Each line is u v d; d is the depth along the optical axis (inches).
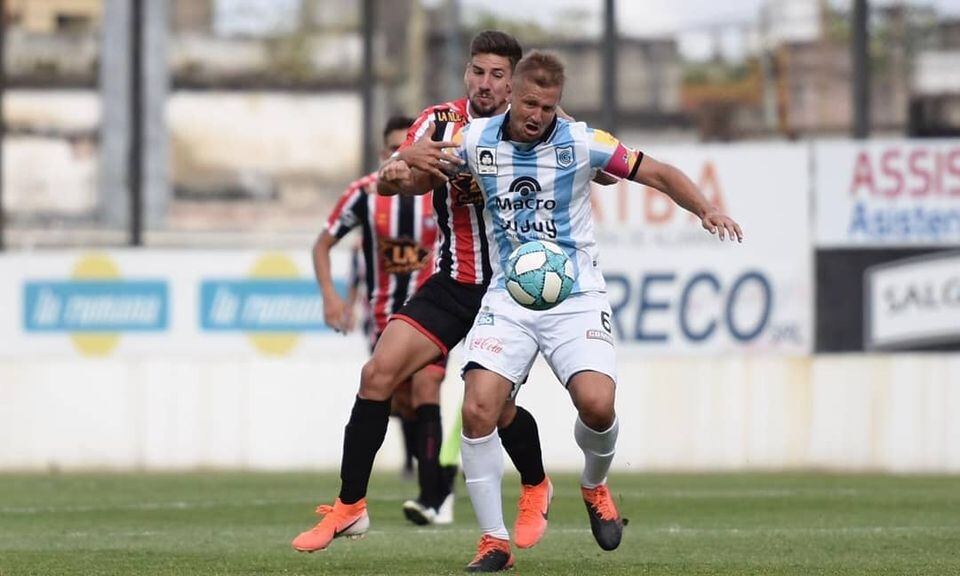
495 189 767.1
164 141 2116.1
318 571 778.8
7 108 2117.4
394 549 912.9
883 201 1700.3
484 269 800.9
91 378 1787.6
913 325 1701.5
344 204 1214.3
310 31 2182.6
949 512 1198.9
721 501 1305.4
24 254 1793.8
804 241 1712.6
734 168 1717.5
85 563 831.7
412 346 790.5
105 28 2140.7
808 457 1716.3
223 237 2058.3
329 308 1211.2
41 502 1317.7
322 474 1681.8
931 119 2175.2
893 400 1702.8
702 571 781.3
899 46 2182.6
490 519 775.7
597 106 2191.2
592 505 811.4
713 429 1724.9
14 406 1792.6
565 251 772.6
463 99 842.8
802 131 2214.6
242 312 1769.2
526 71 738.2
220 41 2155.5
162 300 1777.8
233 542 974.4
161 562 836.6
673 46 2219.5
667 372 1728.6
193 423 1776.6
